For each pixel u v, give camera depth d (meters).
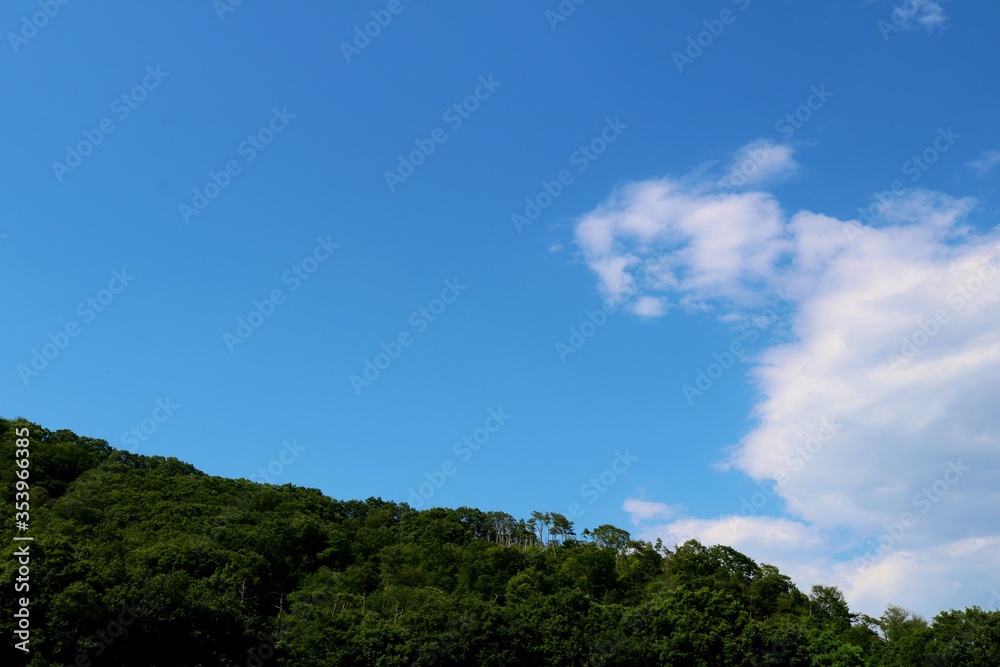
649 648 101.69
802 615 142.50
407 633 96.56
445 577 144.00
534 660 100.88
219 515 148.75
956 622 110.56
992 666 101.31
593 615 108.31
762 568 166.25
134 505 143.62
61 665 73.75
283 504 169.75
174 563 114.94
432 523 179.38
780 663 100.81
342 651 93.56
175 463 182.38
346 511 197.50
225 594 100.62
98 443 177.62
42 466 151.00
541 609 108.25
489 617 101.75
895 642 114.62
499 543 185.88
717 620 104.81
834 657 100.38
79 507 132.25
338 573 138.50
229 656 88.62
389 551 156.12
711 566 164.38
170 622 84.00
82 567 82.56
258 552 135.50
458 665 96.31
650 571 164.88
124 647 80.38
